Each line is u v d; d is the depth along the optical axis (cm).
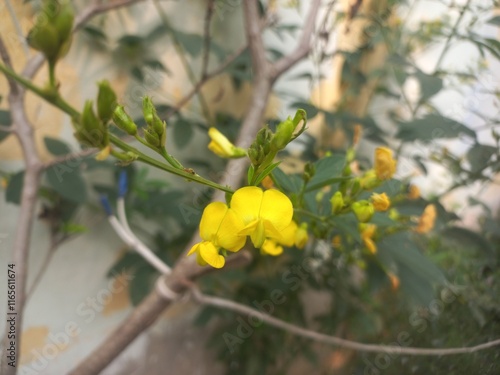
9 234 22
